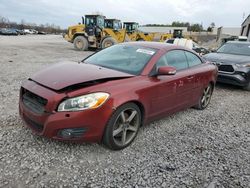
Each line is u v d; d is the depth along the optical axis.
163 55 3.93
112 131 3.07
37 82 3.13
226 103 6.06
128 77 3.34
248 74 7.19
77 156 3.05
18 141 3.26
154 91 3.53
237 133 4.21
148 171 2.88
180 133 4.01
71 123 2.78
